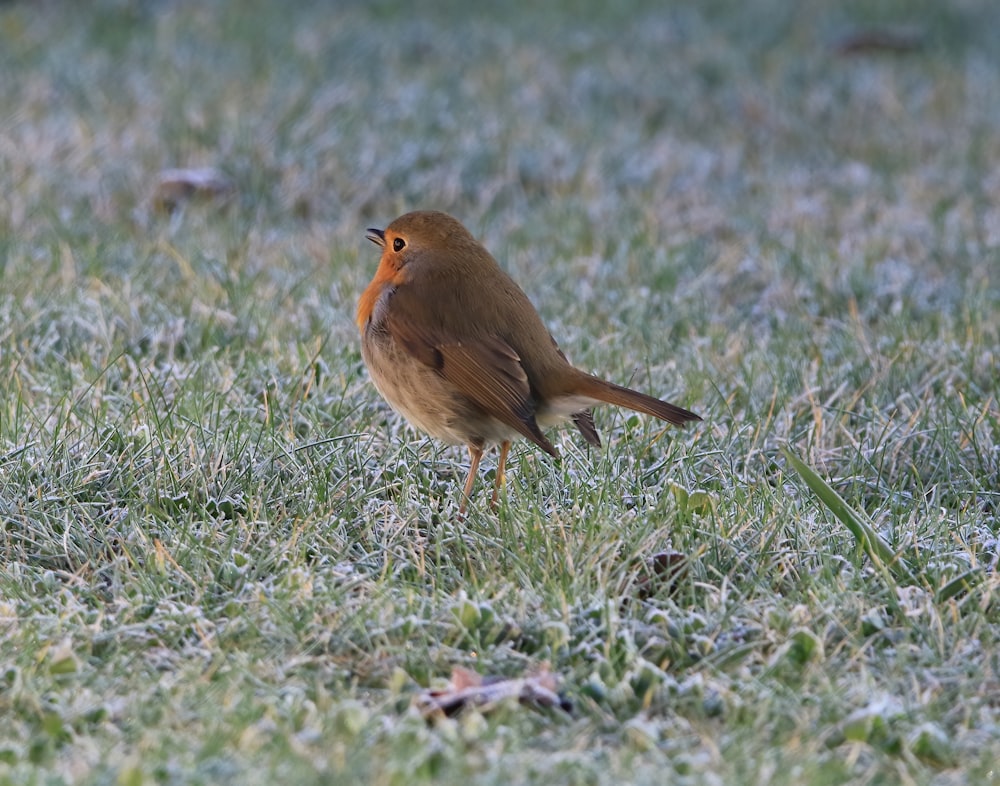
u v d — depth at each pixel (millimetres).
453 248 9359
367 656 7488
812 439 10461
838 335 12852
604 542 8500
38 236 14992
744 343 12594
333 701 6984
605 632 7680
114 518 8867
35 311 12344
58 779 6082
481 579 8297
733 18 26891
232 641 7562
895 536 8812
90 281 13305
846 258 15109
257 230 15727
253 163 17438
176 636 7609
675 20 26438
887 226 16438
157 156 17594
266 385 10977
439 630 7730
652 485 9695
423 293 9172
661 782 6227
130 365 11461
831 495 8562
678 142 19984
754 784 6254
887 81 22812
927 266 15188
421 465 9859
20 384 10562
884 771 6566
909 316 13312
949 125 21016
